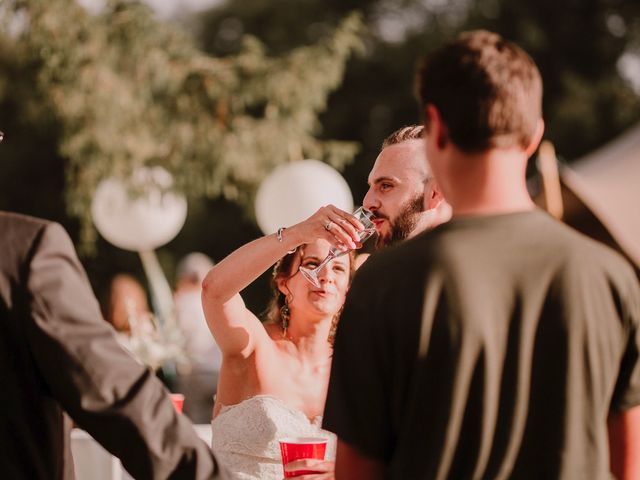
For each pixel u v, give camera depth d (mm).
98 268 14406
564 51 17109
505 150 1774
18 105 13078
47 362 1872
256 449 2828
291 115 10031
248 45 9969
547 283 1755
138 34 9211
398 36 17891
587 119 15875
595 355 1750
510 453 1738
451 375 1731
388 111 17250
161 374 7133
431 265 1760
